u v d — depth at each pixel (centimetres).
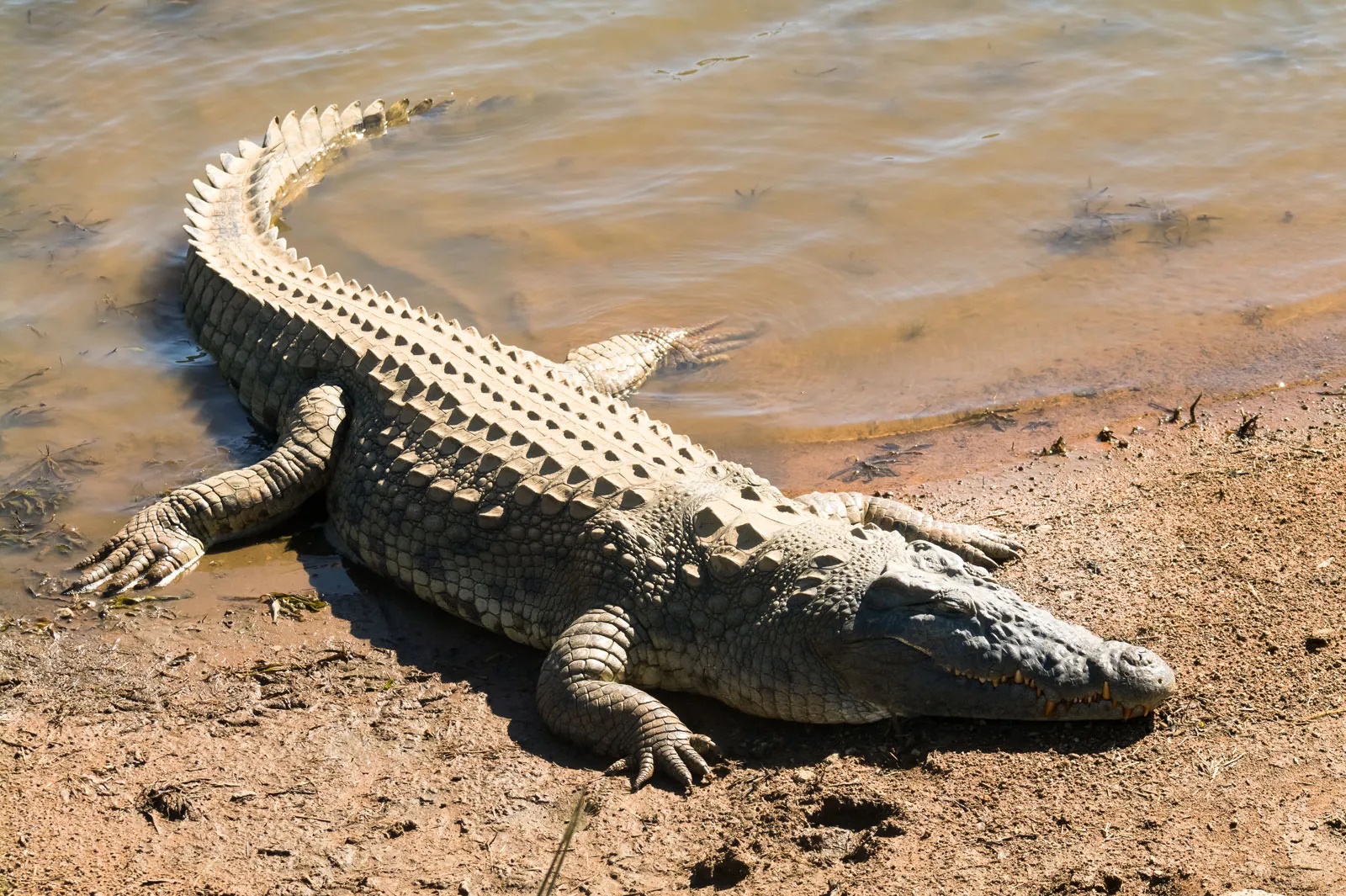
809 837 656
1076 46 1703
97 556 938
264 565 959
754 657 793
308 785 727
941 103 1570
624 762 745
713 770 742
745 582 807
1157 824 630
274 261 1234
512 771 743
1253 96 1578
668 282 1276
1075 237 1330
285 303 1116
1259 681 738
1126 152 1466
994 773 696
